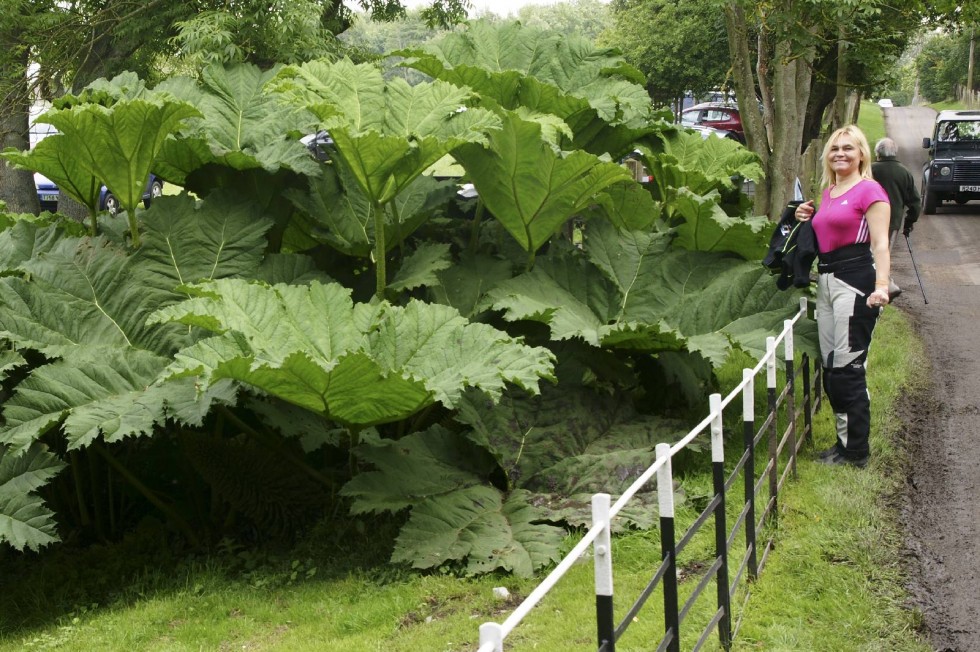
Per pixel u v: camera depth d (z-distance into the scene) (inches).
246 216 286.8
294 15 442.9
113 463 271.6
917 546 211.8
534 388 214.5
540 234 287.9
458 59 329.7
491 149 270.4
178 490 301.9
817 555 202.7
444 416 280.1
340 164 310.8
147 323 222.8
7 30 541.3
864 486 237.1
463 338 234.2
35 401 227.8
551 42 338.0
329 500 262.4
